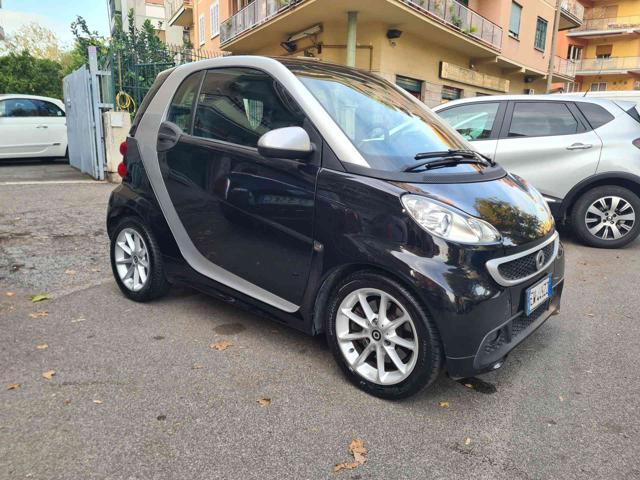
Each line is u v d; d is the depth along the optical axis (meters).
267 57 3.27
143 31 12.23
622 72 41.12
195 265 3.54
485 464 2.25
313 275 2.87
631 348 3.43
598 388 2.91
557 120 5.98
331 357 3.19
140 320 3.69
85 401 2.63
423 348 2.53
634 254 5.77
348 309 2.82
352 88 3.34
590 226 6.04
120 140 9.66
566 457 2.30
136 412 2.55
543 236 2.90
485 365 2.52
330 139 2.82
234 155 3.20
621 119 5.80
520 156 6.02
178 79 3.74
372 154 2.82
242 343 3.35
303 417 2.55
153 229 3.72
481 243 2.51
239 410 2.60
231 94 3.36
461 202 2.63
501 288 2.54
